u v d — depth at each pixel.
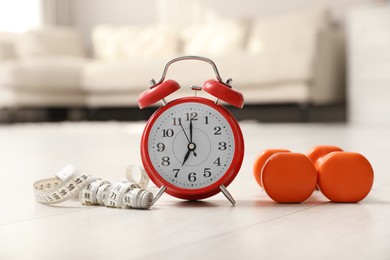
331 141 2.82
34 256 0.61
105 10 7.20
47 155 2.20
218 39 5.91
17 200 1.04
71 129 4.67
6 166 1.78
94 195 0.96
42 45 6.34
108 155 2.17
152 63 5.59
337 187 0.95
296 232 0.72
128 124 5.70
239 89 5.24
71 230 0.75
